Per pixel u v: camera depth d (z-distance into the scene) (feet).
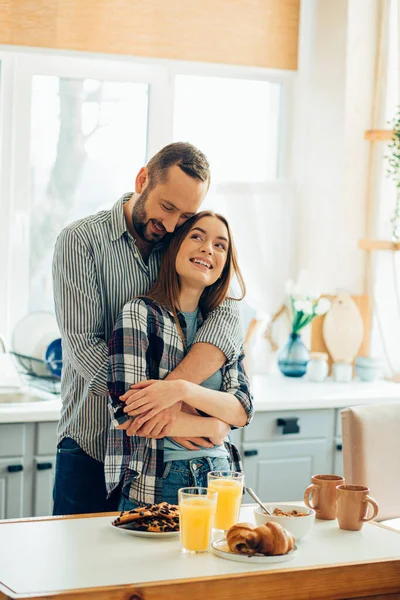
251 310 14.42
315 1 14.49
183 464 7.34
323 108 14.44
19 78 13.02
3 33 12.60
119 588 5.27
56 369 11.91
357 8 14.01
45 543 6.16
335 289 14.38
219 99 14.34
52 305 13.43
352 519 6.73
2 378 12.65
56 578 5.44
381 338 14.40
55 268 7.77
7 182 13.08
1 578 5.42
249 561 5.84
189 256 7.54
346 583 5.85
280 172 14.85
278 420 12.10
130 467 7.26
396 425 9.16
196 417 7.34
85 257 7.65
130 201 7.88
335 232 14.24
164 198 7.51
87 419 7.89
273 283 14.29
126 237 7.81
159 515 6.50
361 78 14.14
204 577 5.50
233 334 7.76
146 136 13.84
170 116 13.93
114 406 7.23
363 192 14.34
